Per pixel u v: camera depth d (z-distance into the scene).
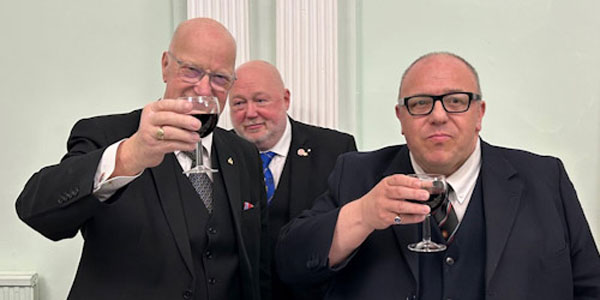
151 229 1.63
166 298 1.61
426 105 1.52
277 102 2.69
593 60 3.18
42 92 3.19
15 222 3.20
